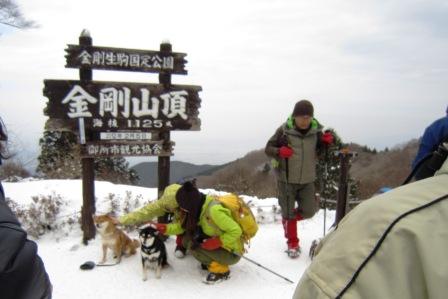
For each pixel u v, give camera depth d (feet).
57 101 15.51
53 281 13.26
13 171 32.32
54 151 44.75
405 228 2.87
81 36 15.52
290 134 15.15
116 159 50.52
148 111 16.56
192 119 17.20
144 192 22.63
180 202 13.46
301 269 14.82
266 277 14.08
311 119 15.28
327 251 3.38
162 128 16.80
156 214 14.94
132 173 48.21
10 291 3.90
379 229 3.01
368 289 2.86
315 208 15.97
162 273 14.10
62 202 19.72
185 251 15.51
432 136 9.27
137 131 16.69
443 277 2.62
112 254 15.47
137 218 14.88
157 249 13.46
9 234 3.92
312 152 15.34
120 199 20.52
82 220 16.46
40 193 21.44
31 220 17.16
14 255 3.87
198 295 12.67
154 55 16.34
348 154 15.83
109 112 16.08
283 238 17.89
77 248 15.90
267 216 20.40
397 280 2.78
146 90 16.44
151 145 16.89
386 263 2.87
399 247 2.85
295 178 15.23
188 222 13.46
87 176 16.33
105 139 16.38
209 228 13.44
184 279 13.76
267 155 15.62
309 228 19.47
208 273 14.02
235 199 13.93
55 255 15.26
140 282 13.39
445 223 2.84
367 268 2.93
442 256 2.70
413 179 4.67
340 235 3.35
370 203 3.31
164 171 17.37
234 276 14.06
